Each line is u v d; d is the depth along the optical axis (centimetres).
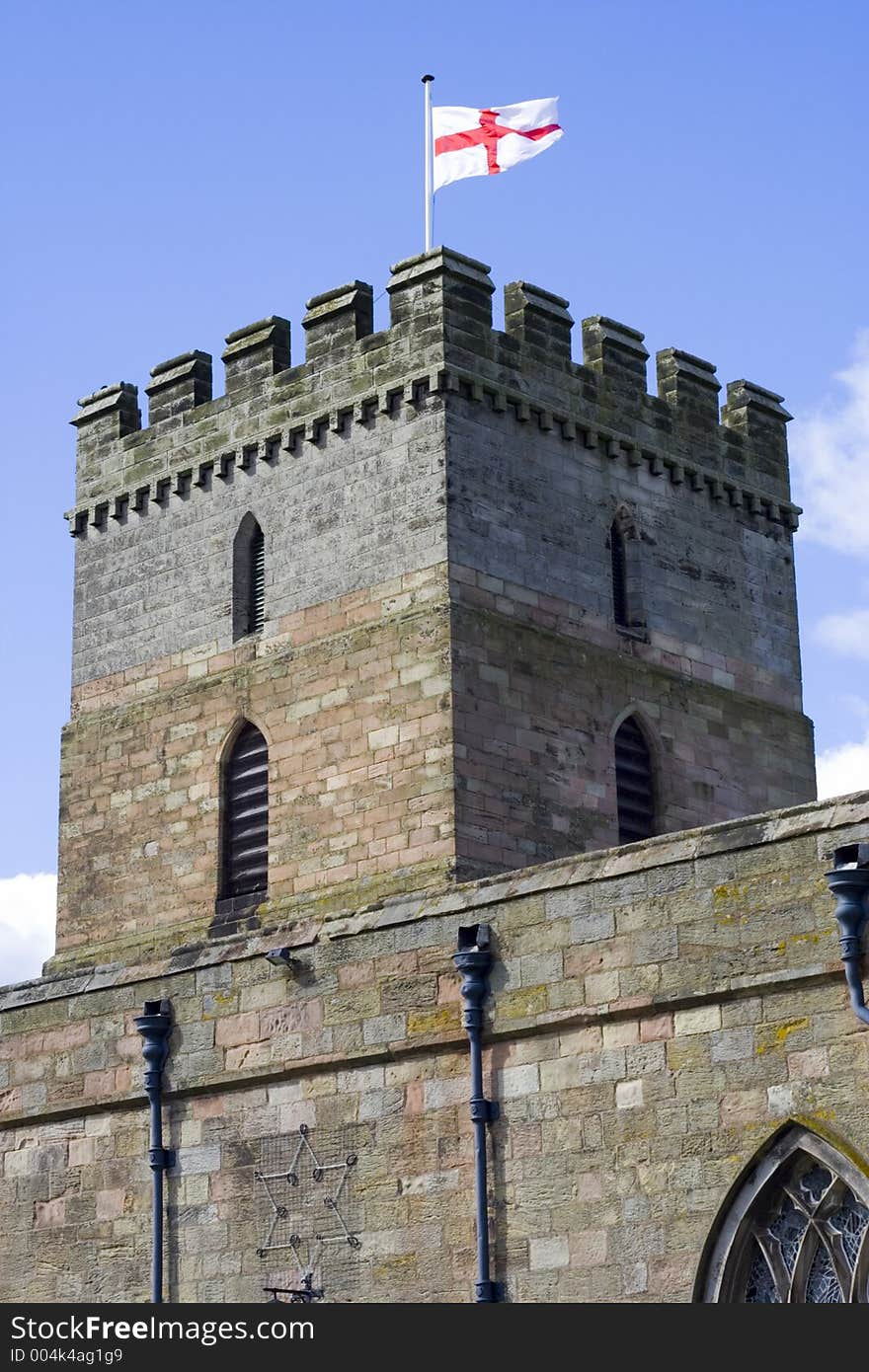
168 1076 4234
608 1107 3644
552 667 5697
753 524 6322
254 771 5866
